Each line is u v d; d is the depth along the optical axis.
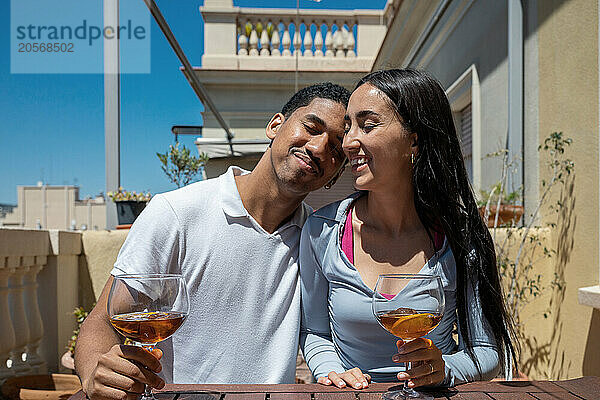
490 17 3.46
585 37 2.47
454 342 1.33
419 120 1.19
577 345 2.54
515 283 2.72
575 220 2.57
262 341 1.34
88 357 1.07
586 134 2.47
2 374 2.54
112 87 3.46
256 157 3.88
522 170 3.13
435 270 1.24
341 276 1.25
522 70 3.14
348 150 1.20
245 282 1.35
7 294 2.52
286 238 1.39
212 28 3.94
